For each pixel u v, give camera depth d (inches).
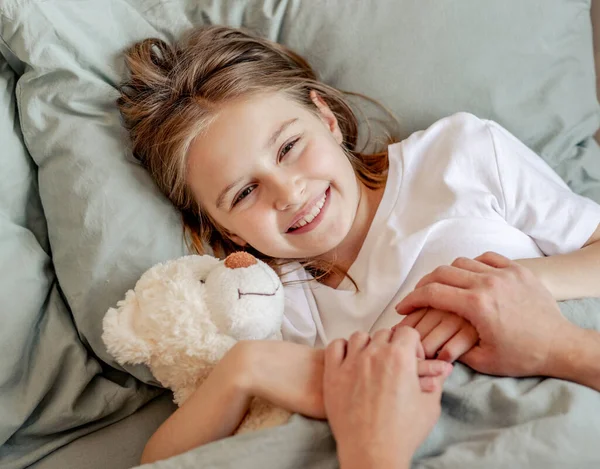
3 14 35.4
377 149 42.1
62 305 35.5
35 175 37.7
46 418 32.7
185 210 38.0
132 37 39.0
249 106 34.6
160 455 28.2
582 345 27.2
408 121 41.3
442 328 28.8
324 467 25.6
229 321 29.1
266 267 31.5
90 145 36.1
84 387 33.3
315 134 35.4
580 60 42.5
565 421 24.9
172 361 30.0
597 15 45.0
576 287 31.4
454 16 40.4
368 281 35.9
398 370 25.5
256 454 25.1
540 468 24.1
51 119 36.4
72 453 32.9
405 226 36.6
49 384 32.9
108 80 37.9
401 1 40.7
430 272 33.8
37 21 35.9
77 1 37.4
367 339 27.7
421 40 40.6
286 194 33.4
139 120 37.1
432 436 26.4
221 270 30.2
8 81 37.7
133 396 34.2
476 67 40.5
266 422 28.1
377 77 40.9
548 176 38.1
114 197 35.4
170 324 29.2
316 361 28.1
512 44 40.7
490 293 28.0
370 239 37.2
